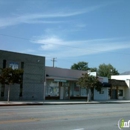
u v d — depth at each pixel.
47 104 30.03
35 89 36.25
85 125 12.34
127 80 55.44
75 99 43.22
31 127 11.03
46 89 38.53
